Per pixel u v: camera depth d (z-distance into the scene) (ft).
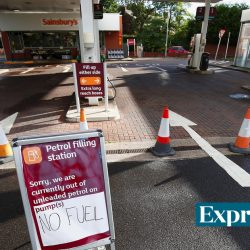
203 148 15.26
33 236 6.38
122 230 8.95
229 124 19.60
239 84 37.14
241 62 57.16
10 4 56.39
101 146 6.48
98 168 6.57
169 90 32.19
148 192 11.08
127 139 16.43
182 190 11.23
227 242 8.52
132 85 35.22
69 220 6.63
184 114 22.03
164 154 14.28
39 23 72.08
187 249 8.21
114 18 81.20
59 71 50.67
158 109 23.47
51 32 75.36
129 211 9.89
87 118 19.61
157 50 129.39
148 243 8.43
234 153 14.70
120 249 8.20
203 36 46.68
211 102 26.43
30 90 32.04
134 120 20.13
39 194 6.21
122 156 14.30
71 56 76.79
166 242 8.48
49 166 6.15
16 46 75.46
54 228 6.53
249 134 14.67
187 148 15.30
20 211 9.93
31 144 5.93
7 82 38.17
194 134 17.38
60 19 72.28
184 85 35.73
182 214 9.77
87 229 6.82
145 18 146.30
